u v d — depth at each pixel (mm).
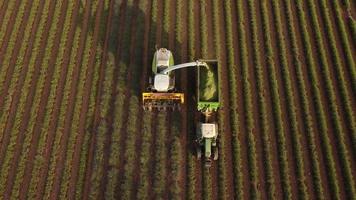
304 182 21234
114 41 25594
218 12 26875
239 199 20875
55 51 25484
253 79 24312
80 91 23891
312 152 21906
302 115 23125
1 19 26766
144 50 25391
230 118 23016
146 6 27031
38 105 23484
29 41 25906
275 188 21219
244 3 27219
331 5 27094
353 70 24375
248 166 21797
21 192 21234
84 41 25875
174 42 25625
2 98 23906
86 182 21500
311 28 26109
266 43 25391
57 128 22750
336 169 21656
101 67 24781
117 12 26688
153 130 22938
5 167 21688
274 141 22453
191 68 24609
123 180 21359
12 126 22969
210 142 21125
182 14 26859
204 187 21250
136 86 24016
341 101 23578
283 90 23938
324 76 24234
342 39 25562
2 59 25188
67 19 26578
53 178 21516
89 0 27469
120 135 22656
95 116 23250
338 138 22297
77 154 22250
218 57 24969
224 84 24172
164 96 22625
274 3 26984
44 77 24422
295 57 24891
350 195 20797
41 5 27484
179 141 22438
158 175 21453
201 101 21922
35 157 22000
